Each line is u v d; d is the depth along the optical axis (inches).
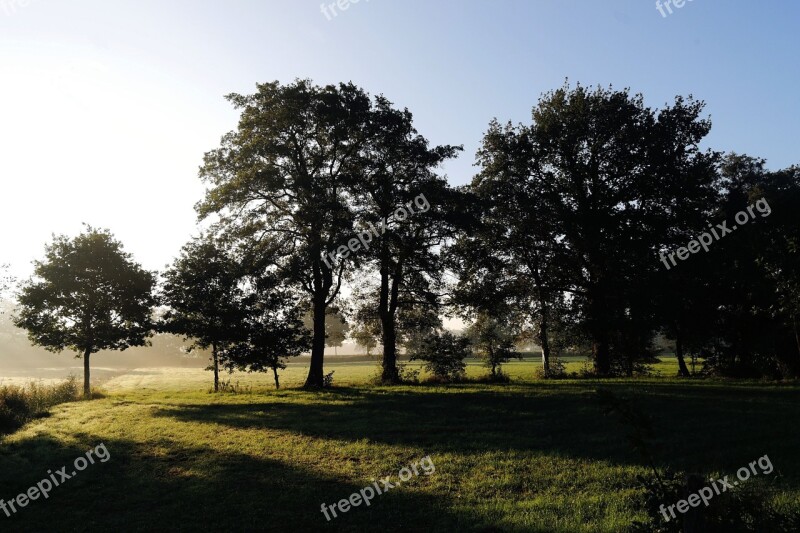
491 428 660.7
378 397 1023.0
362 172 1298.0
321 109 1206.9
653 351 1496.1
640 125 1373.0
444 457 517.3
